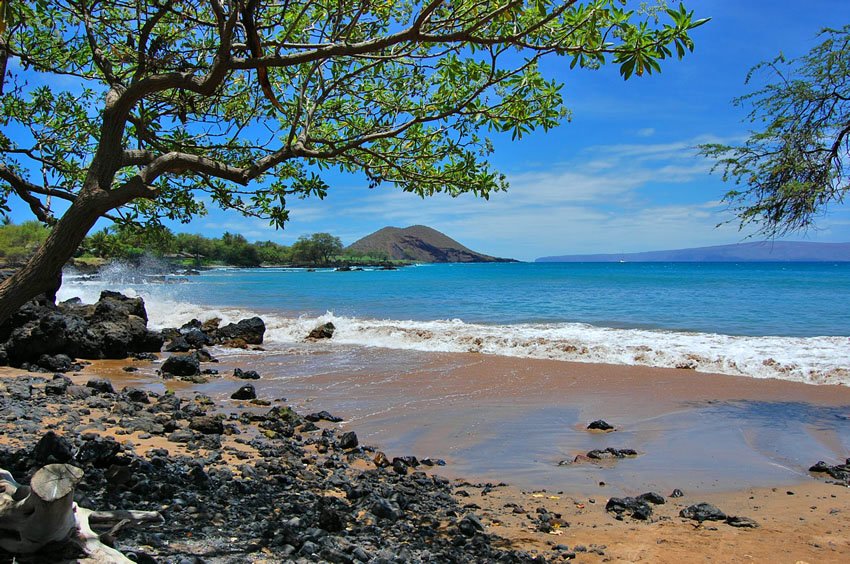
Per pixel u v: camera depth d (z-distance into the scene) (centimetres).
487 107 561
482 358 1734
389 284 6869
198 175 616
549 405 1174
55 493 294
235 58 426
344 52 422
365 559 470
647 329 2370
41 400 992
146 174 406
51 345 1503
